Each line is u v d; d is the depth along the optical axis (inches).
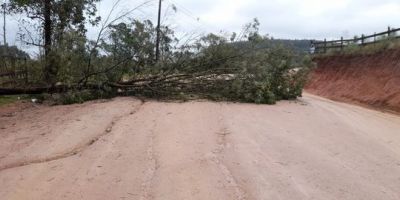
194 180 271.1
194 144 345.1
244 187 261.4
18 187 267.1
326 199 249.0
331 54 1334.9
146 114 468.8
